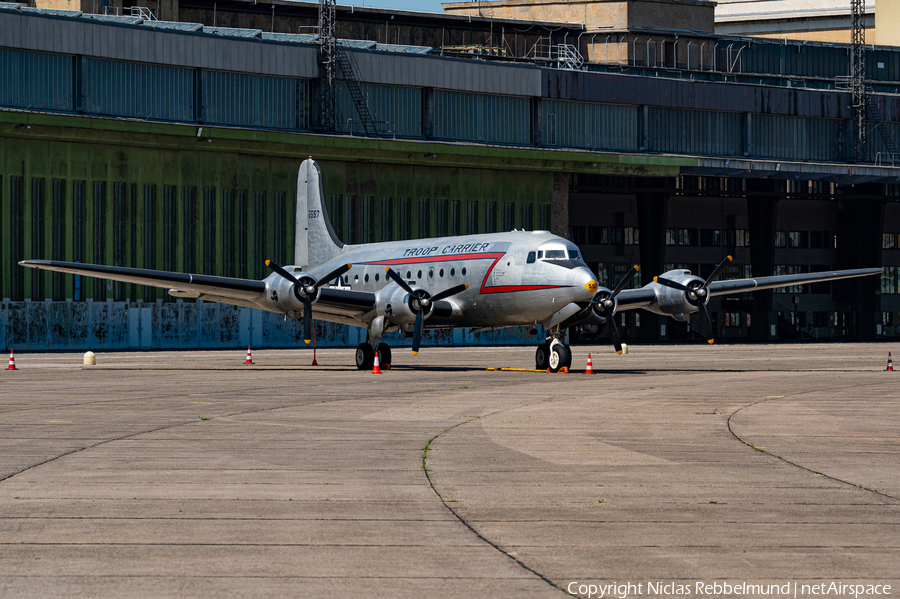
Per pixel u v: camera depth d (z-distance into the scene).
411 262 67.56
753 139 146.25
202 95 114.62
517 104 133.12
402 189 126.81
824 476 24.16
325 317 67.00
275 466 25.38
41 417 36.25
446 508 20.30
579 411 38.72
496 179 132.12
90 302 107.44
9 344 102.50
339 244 77.12
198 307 114.12
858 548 17.06
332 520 19.12
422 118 127.62
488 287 61.56
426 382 54.47
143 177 110.50
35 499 21.03
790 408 40.12
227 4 141.25
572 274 57.47
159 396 45.34
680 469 25.11
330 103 120.94
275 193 119.12
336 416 36.84
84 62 108.00
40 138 104.19
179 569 15.61
